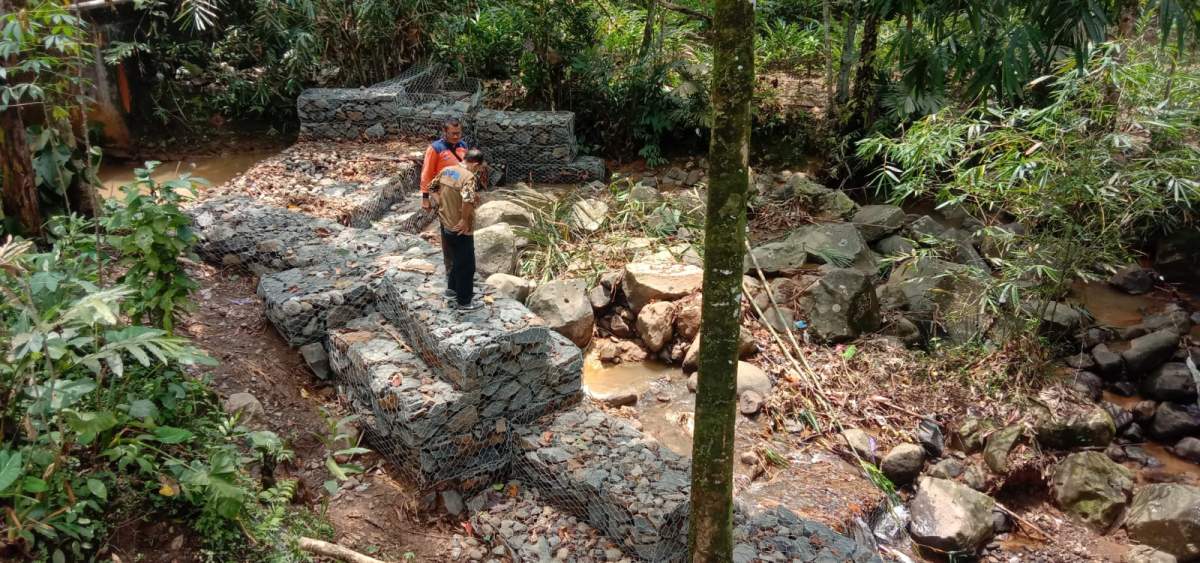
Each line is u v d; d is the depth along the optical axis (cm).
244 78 1133
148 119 1063
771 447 598
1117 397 672
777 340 688
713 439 332
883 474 580
